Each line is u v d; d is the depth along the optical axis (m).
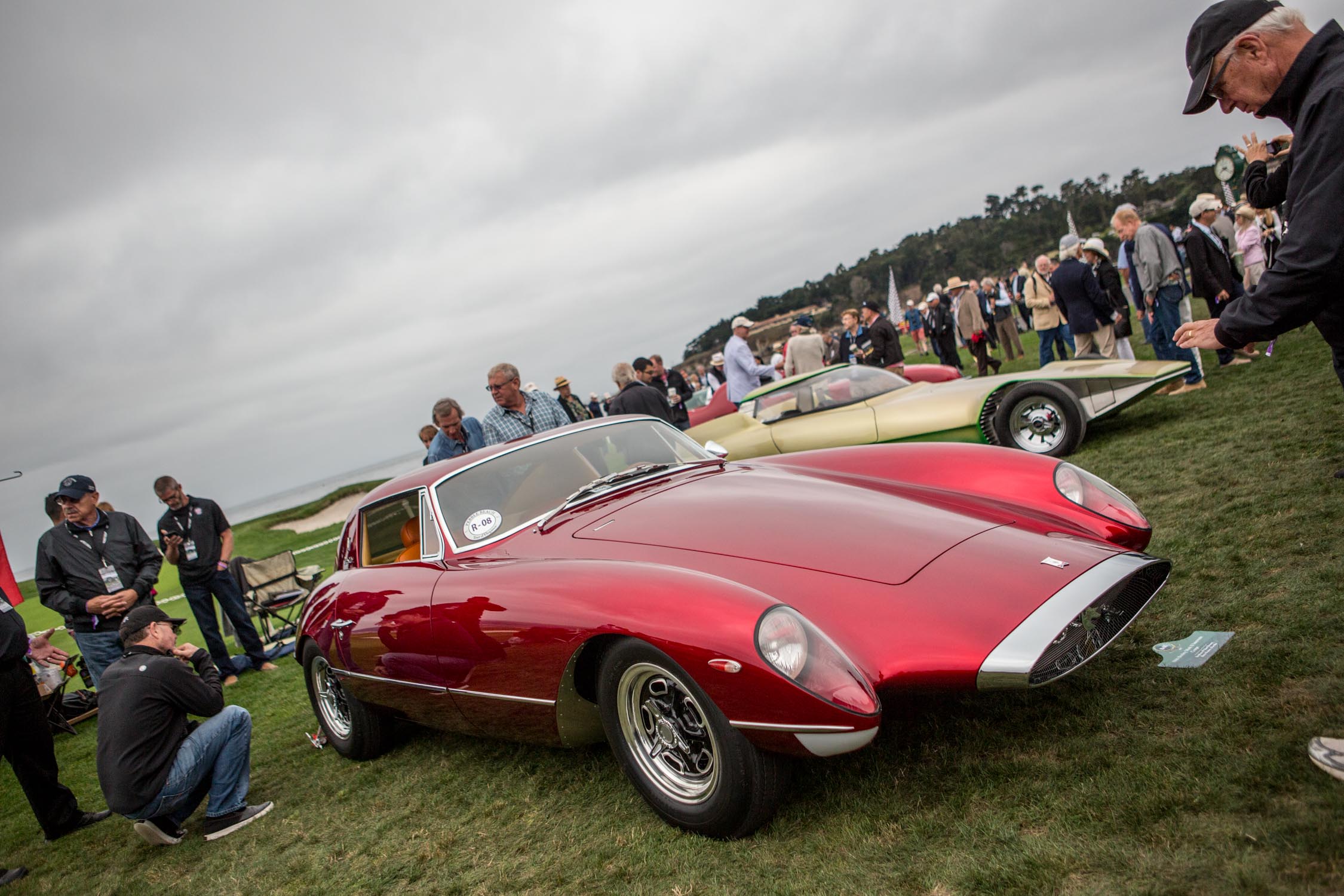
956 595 2.36
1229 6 2.06
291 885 2.91
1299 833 1.74
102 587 5.56
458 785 3.38
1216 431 5.64
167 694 3.58
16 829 4.51
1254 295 2.09
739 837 2.37
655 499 3.26
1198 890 1.67
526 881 2.47
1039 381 6.20
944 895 1.89
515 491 3.52
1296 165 2.00
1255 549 3.44
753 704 2.14
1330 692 2.25
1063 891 1.79
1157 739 2.28
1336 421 4.96
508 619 2.70
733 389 9.74
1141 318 7.86
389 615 3.23
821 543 2.68
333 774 4.00
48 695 6.24
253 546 16.81
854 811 2.35
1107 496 3.07
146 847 3.77
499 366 5.63
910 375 9.51
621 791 2.89
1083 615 2.33
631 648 2.39
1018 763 2.37
